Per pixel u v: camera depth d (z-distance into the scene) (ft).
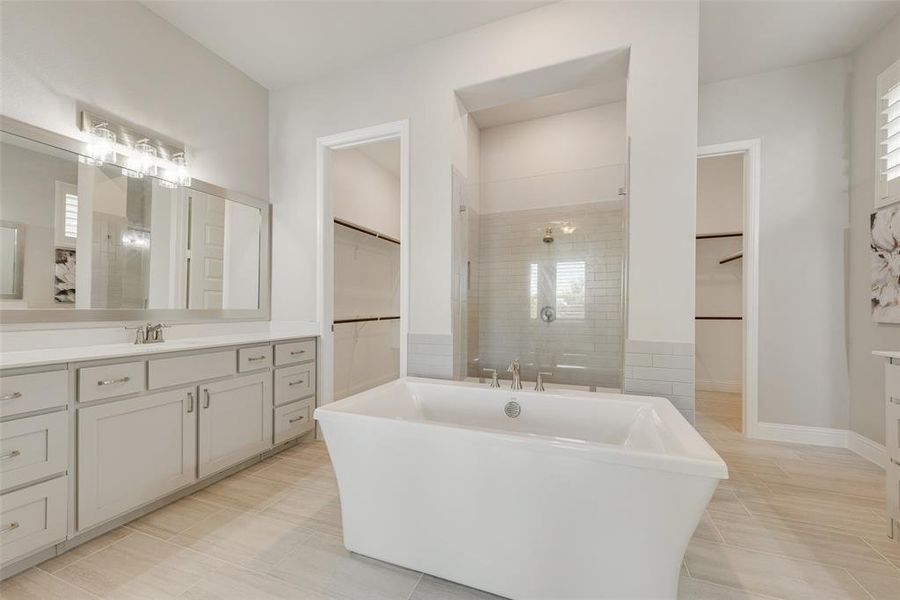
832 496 6.26
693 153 6.10
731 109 9.23
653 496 3.55
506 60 7.30
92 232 6.34
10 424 4.22
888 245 7.26
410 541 4.50
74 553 4.76
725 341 14.14
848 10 7.01
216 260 8.41
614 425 5.73
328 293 9.25
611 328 8.04
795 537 5.14
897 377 5.01
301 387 8.59
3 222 5.37
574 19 6.79
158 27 7.29
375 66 8.54
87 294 6.25
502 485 4.06
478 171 11.99
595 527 3.75
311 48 8.18
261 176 9.55
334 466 4.90
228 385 6.85
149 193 7.20
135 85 6.93
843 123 8.39
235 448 6.97
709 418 10.66
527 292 8.79
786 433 8.83
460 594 4.18
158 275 7.31
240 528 5.38
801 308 8.73
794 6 6.92
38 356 4.84
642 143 6.34
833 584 4.25
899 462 4.97
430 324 7.88
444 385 6.91
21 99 5.53
